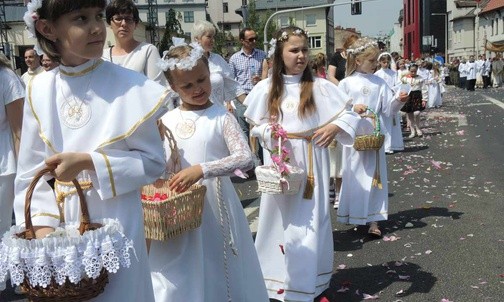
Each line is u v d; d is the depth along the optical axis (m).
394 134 11.65
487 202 7.20
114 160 2.25
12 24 26.83
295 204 4.22
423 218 6.60
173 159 3.56
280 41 4.35
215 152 3.58
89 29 2.23
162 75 5.09
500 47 51.31
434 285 4.59
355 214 5.89
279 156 4.16
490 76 41.16
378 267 5.06
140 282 2.36
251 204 7.34
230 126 3.57
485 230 6.00
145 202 3.13
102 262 2.08
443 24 78.88
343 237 6.04
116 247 2.12
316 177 4.23
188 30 77.06
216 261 3.54
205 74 3.57
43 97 2.36
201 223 3.39
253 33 9.51
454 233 5.95
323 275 4.32
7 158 4.31
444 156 10.95
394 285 4.63
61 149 2.34
